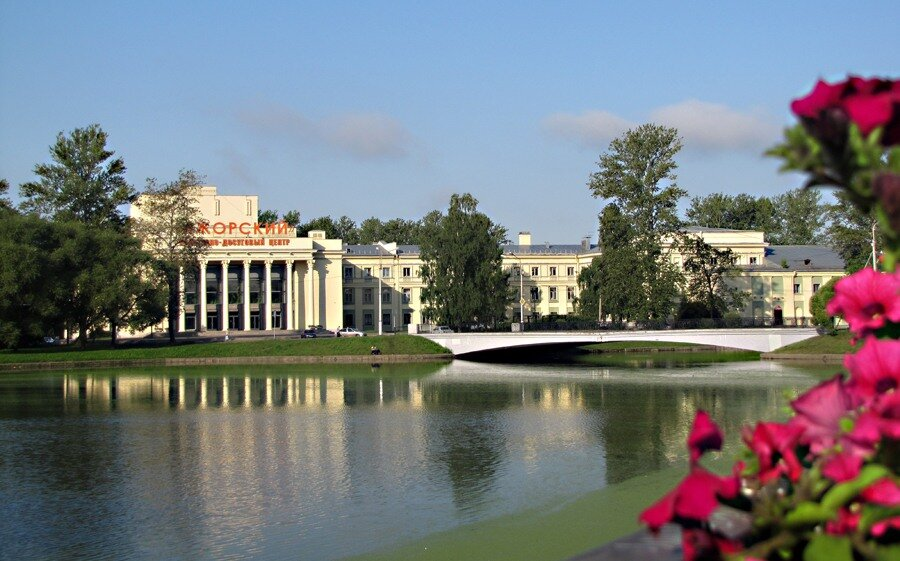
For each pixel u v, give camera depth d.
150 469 40.44
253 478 38.28
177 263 117.62
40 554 27.86
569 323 110.88
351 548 27.97
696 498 4.43
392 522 30.92
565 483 36.56
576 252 171.75
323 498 34.50
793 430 5.08
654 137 108.00
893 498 4.36
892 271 4.22
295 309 155.25
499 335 109.94
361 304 165.75
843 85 4.11
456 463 41.19
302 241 154.12
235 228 151.62
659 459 41.34
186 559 27.22
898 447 4.62
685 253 114.31
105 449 45.94
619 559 5.30
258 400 68.00
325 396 70.38
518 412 58.78
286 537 29.25
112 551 28.05
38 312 98.81
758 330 99.25
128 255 104.62
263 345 114.06
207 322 154.62
